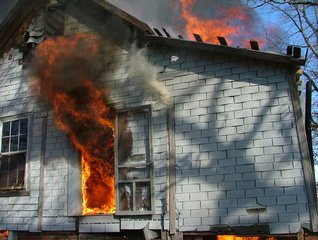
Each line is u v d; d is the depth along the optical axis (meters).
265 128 6.96
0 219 9.16
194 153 7.39
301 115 6.76
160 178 7.53
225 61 7.55
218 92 7.48
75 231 8.29
